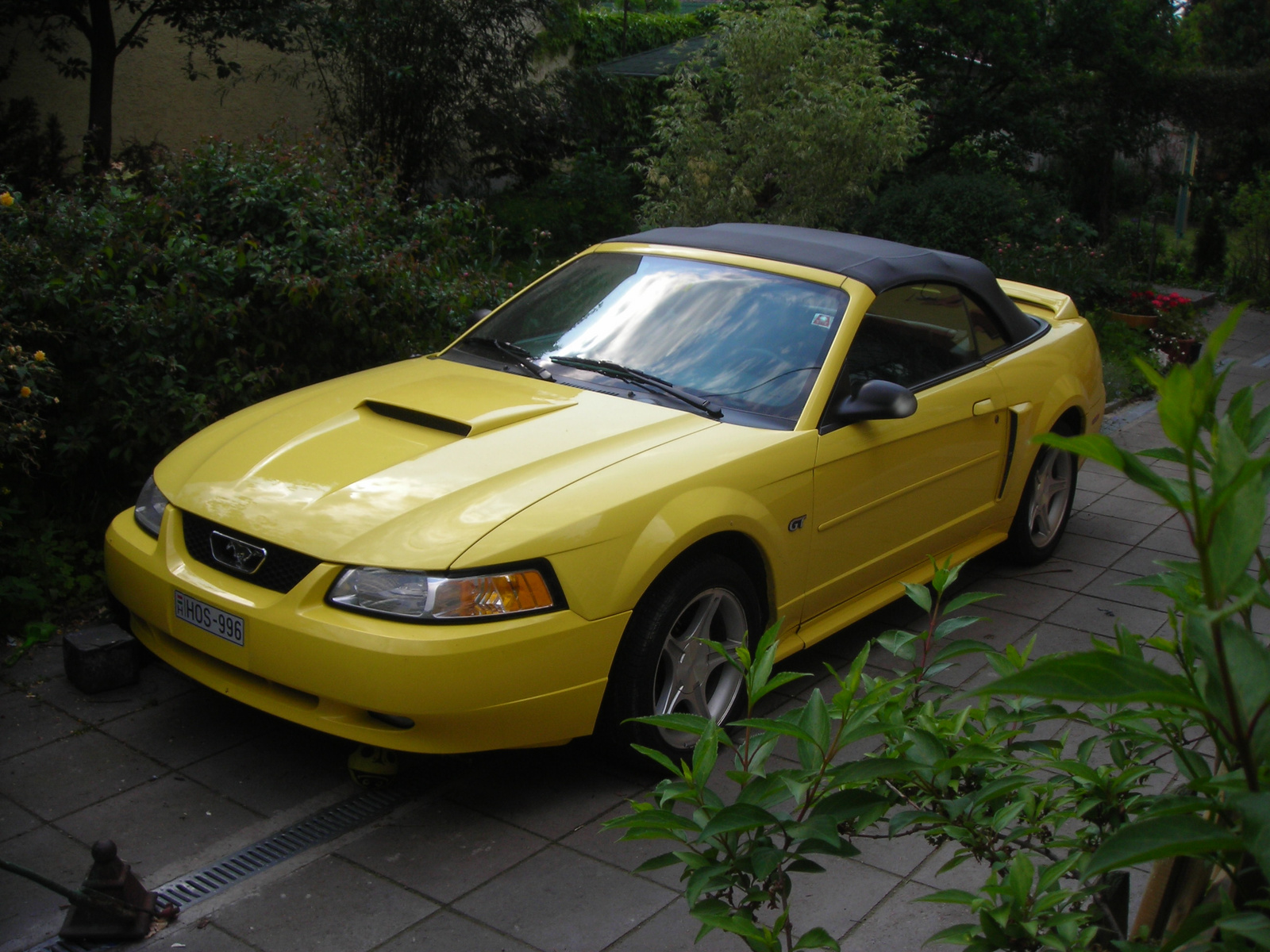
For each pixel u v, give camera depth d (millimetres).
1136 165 18047
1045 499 5535
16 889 2881
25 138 9742
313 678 3051
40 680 3996
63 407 4836
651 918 2832
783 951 2664
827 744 1495
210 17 10531
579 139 14672
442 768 3562
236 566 3279
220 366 5039
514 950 2695
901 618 4855
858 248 4672
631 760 3484
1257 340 12695
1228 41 23969
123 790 3361
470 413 3717
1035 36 14781
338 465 3480
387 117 12875
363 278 5531
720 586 3592
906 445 4266
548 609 3105
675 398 3936
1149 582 1418
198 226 5539
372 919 2811
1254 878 1190
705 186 10516
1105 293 12156
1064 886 2504
